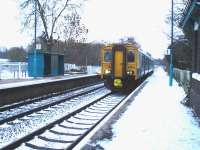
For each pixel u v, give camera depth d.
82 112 18.69
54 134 13.06
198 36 16.98
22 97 23.58
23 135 12.48
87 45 72.81
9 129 14.05
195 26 17.98
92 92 31.19
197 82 15.91
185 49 48.78
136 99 21.80
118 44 31.38
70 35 65.81
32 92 25.22
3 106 20.17
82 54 72.06
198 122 13.80
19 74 42.59
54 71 46.53
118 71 31.41
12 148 10.82
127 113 15.87
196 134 11.58
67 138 12.42
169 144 10.22
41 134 12.86
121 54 31.25
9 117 15.88
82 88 36.47
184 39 46.59
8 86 22.69
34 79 36.59
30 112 17.89
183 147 9.88
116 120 14.08
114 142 10.46
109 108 20.45
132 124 13.26
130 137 11.10
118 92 32.06
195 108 16.14
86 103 22.59
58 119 15.16
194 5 13.98
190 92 18.84
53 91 29.55
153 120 14.14
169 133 11.72
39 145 11.38
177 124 13.34
